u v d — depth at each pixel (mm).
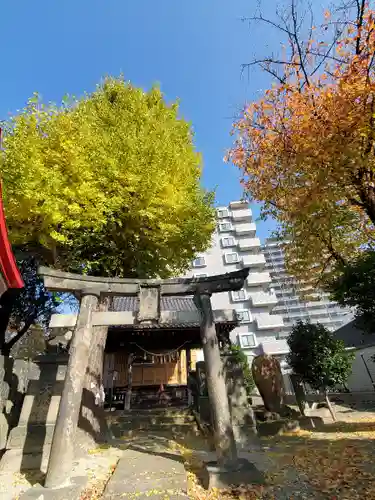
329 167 6867
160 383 18344
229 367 9305
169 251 10352
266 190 9125
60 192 7730
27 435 6578
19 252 9297
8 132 8109
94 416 8078
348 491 4402
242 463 5266
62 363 7516
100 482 5371
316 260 10875
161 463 5953
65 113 9078
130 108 10914
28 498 4613
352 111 6531
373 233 10578
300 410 10602
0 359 6848
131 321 6625
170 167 9719
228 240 36969
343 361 10227
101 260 9594
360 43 6863
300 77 7918
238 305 32375
